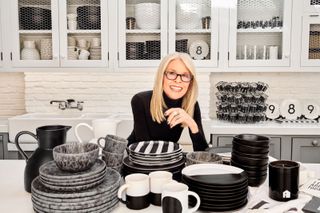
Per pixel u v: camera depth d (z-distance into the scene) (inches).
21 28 121.9
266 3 119.8
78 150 42.8
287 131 109.5
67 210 36.9
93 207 37.7
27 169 46.4
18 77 137.0
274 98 134.6
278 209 37.9
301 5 115.5
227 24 117.7
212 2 117.2
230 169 45.3
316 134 109.3
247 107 115.6
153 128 71.8
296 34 116.8
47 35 125.0
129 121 111.1
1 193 46.4
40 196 37.5
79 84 133.5
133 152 48.4
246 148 46.9
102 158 50.0
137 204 40.4
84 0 122.0
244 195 41.4
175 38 120.1
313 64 117.5
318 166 58.7
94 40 122.4
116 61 120.6
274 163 44.7
